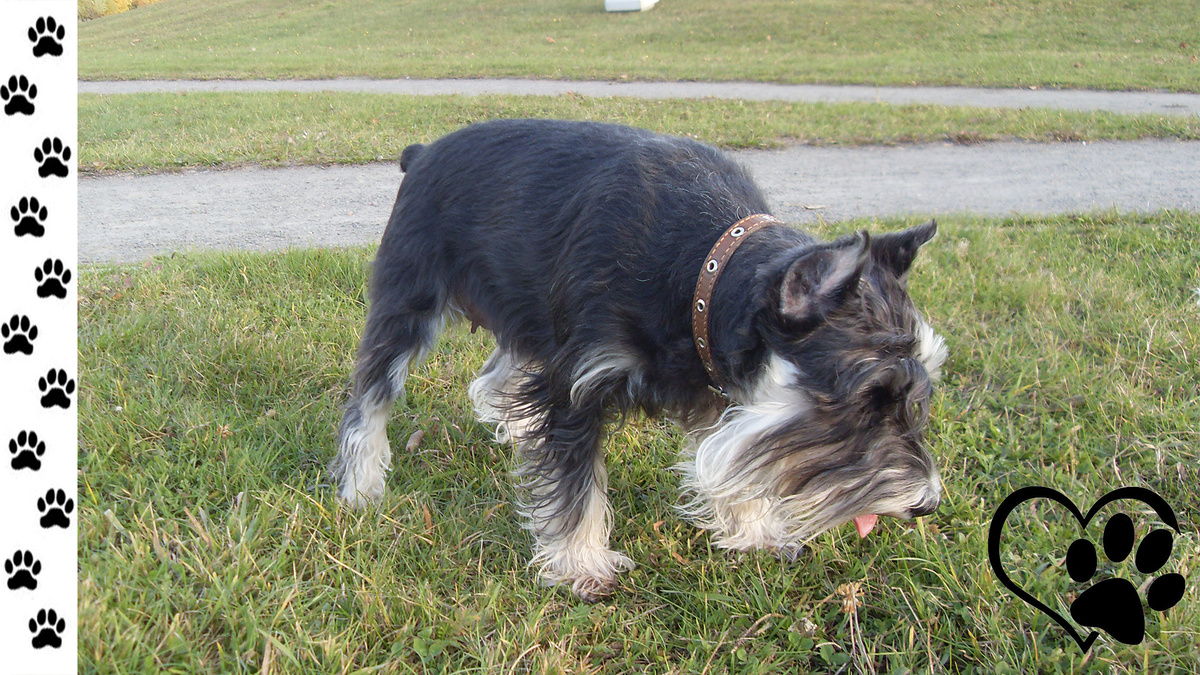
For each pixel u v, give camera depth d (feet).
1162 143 9.67
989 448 3.84
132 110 10.29
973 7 20.08
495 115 9.71
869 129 9.84
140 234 6.14
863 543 3.46
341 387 4.05
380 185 7.48
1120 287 4.88
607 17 21.12
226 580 3.05
